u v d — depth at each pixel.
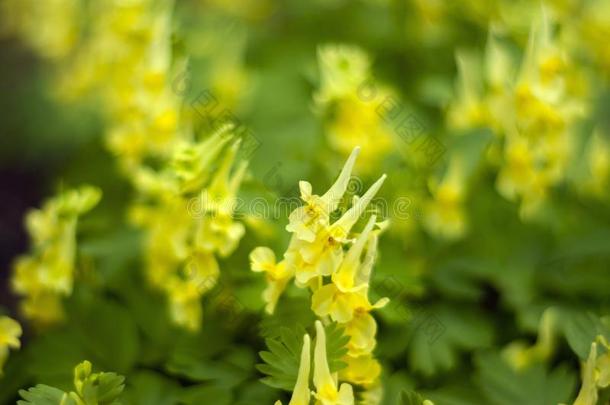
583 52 0.49
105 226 0.45
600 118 0.51
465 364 0.42
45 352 0.40
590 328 0.38
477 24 0.52
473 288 0.43
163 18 0.43
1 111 0.76
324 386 0.35
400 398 0.37
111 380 0.36
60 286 0.40
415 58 0.53
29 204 0.79
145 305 0.42
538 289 0.44
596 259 0.45
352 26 0.58
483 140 0.42
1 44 0.86
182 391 0.39
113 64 0.47
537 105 0.42
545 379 0.40
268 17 0.67
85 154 0.52
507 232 0.45
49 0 0.55
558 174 0.43
